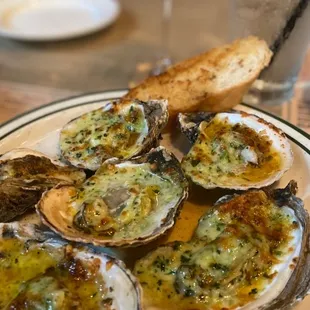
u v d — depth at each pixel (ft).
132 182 0.93
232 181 0.97
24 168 0.99
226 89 1.16
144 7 1.95
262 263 0.80
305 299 0.77
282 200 0.88
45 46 1.70
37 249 0.82
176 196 0.90
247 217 0.86
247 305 0.75
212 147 1.03
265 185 0.95
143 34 1.77
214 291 0.77
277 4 1.21
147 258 0.82
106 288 0.77
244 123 1.07
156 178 0.94
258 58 1.21
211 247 0.81
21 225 0.85
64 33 1.64
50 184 0.96
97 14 1.77
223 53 1.25
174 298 0.76
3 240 0.84
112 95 1.22
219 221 0.86
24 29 1.66
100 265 0.79
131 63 1.61
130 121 1.05
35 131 1.14
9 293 0.76
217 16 1.90
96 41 1.73
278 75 1.30
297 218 0.84
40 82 1.50
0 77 1.52
